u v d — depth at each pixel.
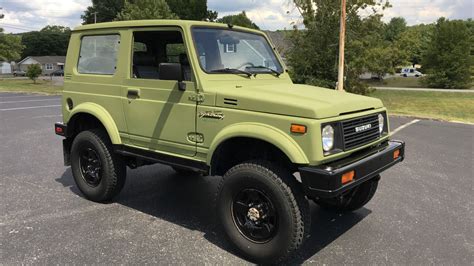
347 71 19.84
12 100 18.45
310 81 19.97
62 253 3.68
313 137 3.21
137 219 4.50
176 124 4.05
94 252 3.71
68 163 5.39
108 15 62.56
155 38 4.49
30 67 39.31
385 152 3.86
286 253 3.41
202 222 4.46
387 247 3.93
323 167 3.25
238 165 3.64
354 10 19.08
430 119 13.96
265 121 3.44
